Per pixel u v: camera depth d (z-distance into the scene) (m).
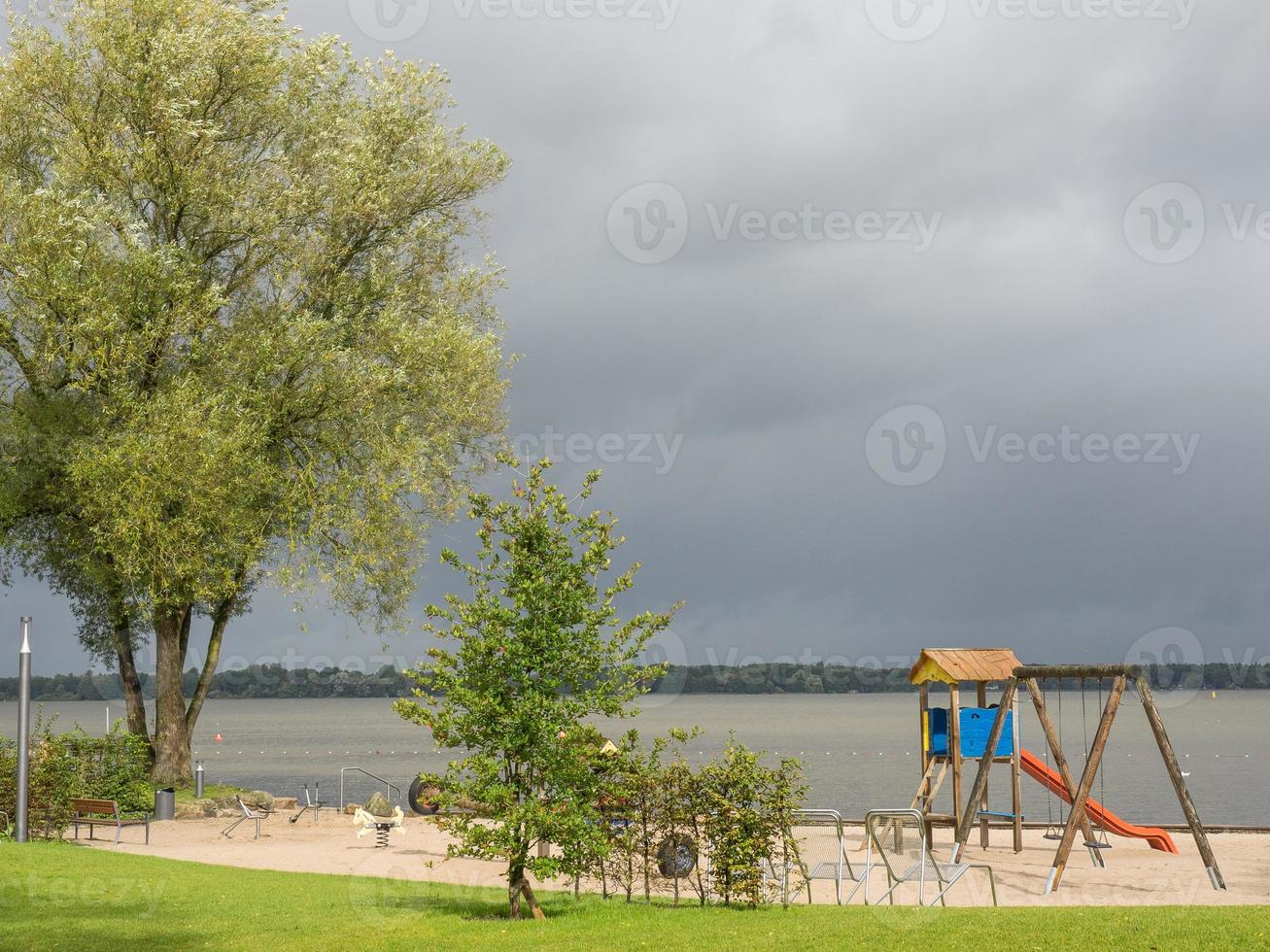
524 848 13.34
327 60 32.03
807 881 14.42
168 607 29.84
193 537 27.72
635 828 14.43
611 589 13.95
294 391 30.44
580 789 13.95
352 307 31.62
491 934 11.97
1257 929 10.98
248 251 31.05
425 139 32.69
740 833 13.91
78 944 11.50
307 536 30.28
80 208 27.91
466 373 31.61
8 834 21.34
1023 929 11.35
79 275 28.14
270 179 30.64
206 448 27.39
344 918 13.16
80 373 28.66
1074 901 14.76
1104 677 16.80
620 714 13.98
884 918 12.48
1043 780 21.67
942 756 20.92
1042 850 20.38
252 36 30.20
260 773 63.31
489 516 13.96
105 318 27.47
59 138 29.62
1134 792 49.47
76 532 30.70
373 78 32.62
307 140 31.44
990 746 18.39
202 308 28.91
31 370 29.52
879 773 58.78
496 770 13.43
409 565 31.23
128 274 28.20
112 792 26.66
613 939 11.40
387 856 20.56
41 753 23.19
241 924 12.70
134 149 29.12
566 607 13.66
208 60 29.98
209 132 28.91
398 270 32.25
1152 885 16.19
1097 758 16.27
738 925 12.24
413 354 30.92
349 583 30.42
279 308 30.66
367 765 71.75
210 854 20.81
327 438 30.67
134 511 26.55
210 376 29.39
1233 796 47.53
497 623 13.54
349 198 30.86
